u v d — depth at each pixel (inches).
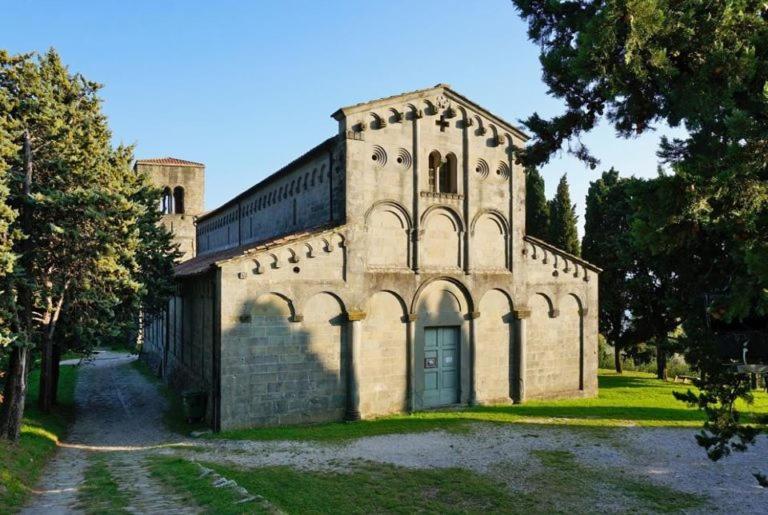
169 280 1149.1
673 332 1439.5
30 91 780.6
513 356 1101.7
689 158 388.2
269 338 872.3
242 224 1592.0
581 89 409.1
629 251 1322.6
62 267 829.2
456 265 1046.4
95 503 489.1
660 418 946.1
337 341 925.8
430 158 1038.4
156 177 2373.3
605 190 1683.1
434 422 907.4
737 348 435.8
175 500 490.3
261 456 709.3
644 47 333.7
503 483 611.5
